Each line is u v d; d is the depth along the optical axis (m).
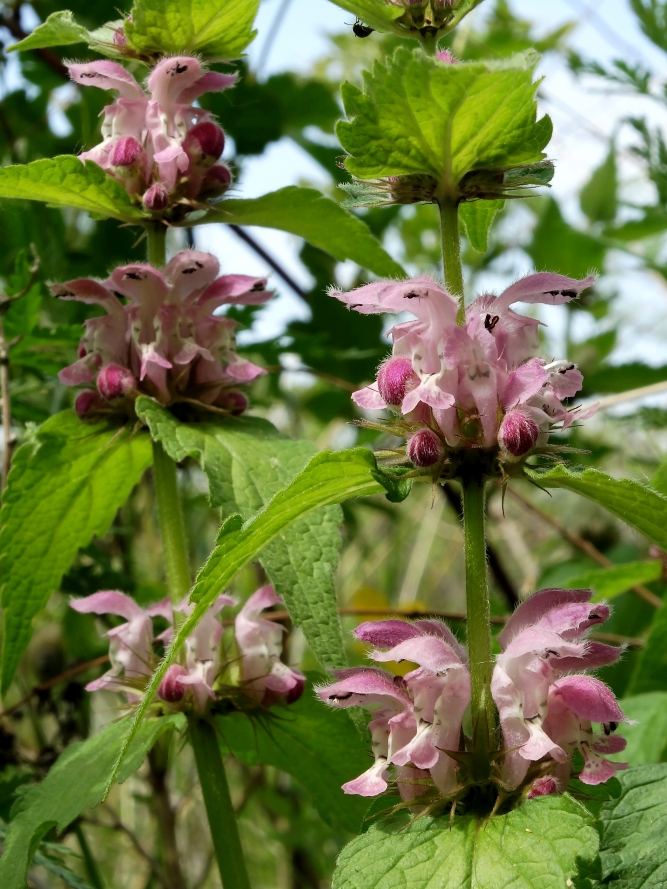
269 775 0.55
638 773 0.28
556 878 0.22
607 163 0.62
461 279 0.26
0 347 0.39
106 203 0.31
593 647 0.25
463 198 0.26
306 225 0.34
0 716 0.41
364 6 0.27
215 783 0.31
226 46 0.32
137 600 0.48
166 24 0.31
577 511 0.68
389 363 0.25
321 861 0.53
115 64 0.32
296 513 0.24
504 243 0.67
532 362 0.25
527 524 0.71
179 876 0.46
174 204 0.32
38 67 0.56
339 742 0.34
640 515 0.23
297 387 0.68
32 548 0.34
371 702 0.25
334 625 0.28
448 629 0.25
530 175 0.26
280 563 0.28
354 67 0.71
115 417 0.33
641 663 0.39
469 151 0.25
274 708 0.33
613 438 0.64
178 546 0.33
